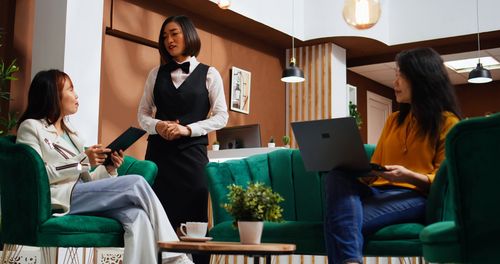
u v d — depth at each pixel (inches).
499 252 64.1
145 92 143.5
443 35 345.7
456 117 102.2
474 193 66.0
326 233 96.3
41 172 105.8
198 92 138.2
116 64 267.7
